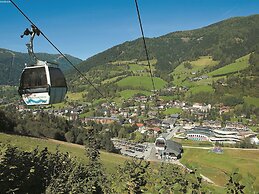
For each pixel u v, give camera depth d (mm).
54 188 11289
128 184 5328
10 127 59656
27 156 12008
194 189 3686
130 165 6184
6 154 10617
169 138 108062
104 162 36781
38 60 8062
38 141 49906
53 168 13055
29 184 11453
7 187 10125
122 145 90938
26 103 8008
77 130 73812
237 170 3316
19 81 8023
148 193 4531
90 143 21406
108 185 8875
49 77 7840
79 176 13078
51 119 75125
